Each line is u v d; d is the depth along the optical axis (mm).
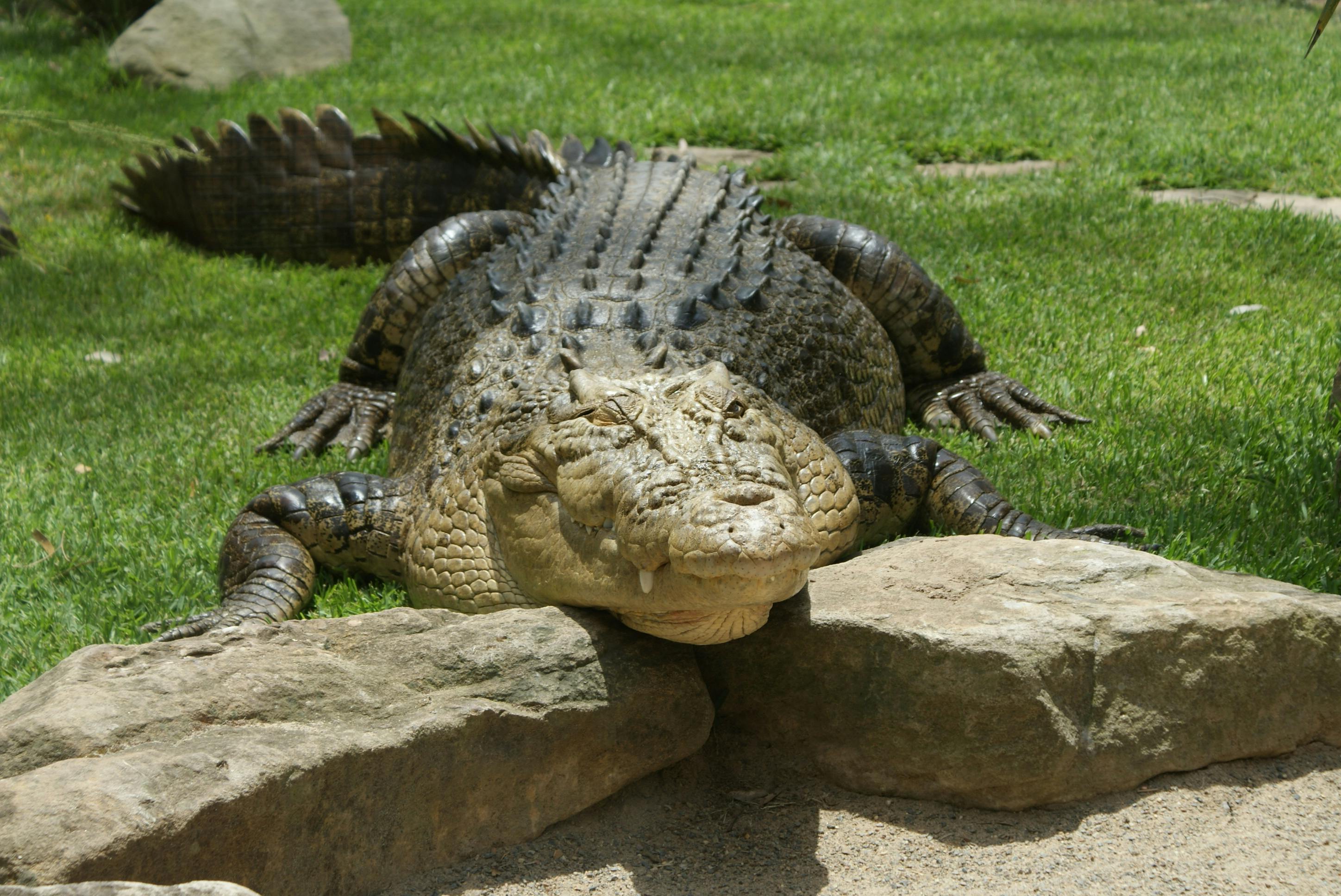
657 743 3062
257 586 4141
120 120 11195
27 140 10633
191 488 5180
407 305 5969
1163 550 4031
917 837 2961
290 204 8508
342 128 8445
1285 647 3113
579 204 5828
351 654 3035
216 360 6750
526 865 2846
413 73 13641
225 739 2605
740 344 4387
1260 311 6762
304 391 6344
